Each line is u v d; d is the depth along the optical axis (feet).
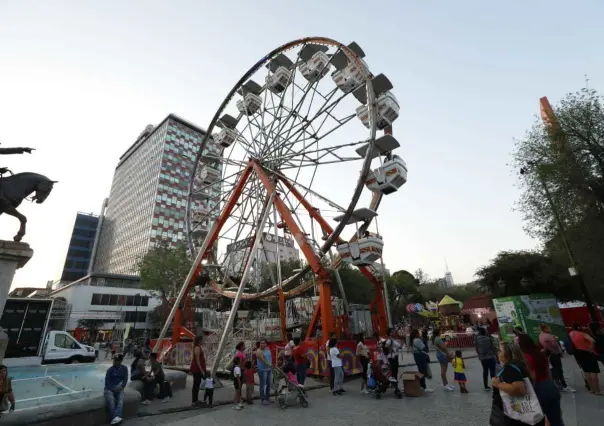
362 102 63.72
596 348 30.76
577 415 20.03
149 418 29.45
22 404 27.45
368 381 33.99
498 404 15.19
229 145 79.36
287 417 28.22
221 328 63.98
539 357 17.88
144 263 157.99
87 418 26.53
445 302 135.33
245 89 76.38
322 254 54.85
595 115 58.90
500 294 107.24
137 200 352.90
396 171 52.08
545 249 84.84
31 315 63.26
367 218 53.52
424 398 32.45
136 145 414.21
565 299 103.55
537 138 66.39
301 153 60.13
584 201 59.21
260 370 34.37
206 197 79.10
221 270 77.36
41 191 33.76
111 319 200.03
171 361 60.49
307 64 67.05
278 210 56.95
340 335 52.49
